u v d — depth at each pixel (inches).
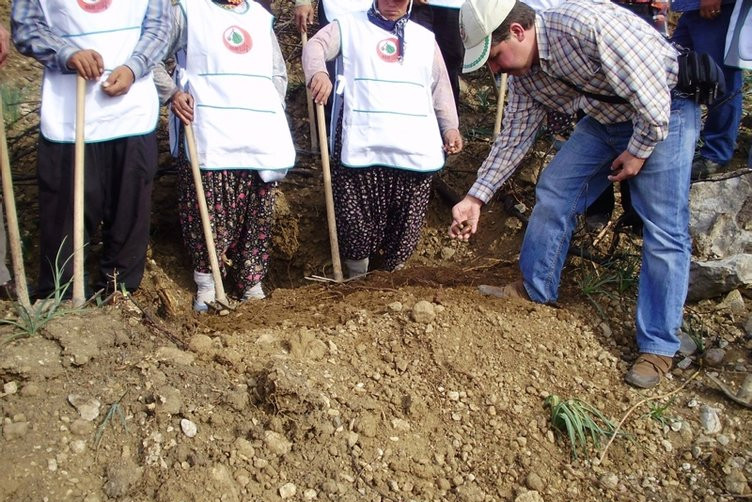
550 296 149.6
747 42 163.8
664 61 123.3
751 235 163.6
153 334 127.7
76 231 131.9
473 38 123.2
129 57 136.9
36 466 102.4
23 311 118.9
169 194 185.8
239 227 162.2
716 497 119.2
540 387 131.4
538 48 123.9
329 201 166.2
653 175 129.8
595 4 123.3
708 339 148.3
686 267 133.3
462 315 141.8
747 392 134.3
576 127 141.1
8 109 187.6
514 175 197.3
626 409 131.3
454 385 128.0
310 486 108.8
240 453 109.4
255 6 156.2
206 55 149.1
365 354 132.0
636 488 119.0
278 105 156.4
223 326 138.5
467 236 145.1
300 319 142.0
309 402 115.2
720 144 179.8
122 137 138.9
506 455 119.1
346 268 192.4
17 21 132.6
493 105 224.7
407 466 113.8
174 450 107.3
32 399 109.8
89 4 134.6
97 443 107.0
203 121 149.8
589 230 172.2
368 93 159.0
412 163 160.2
